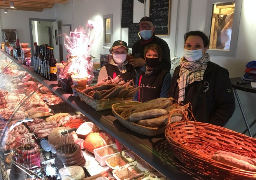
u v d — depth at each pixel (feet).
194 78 5.65
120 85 4.52
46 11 25.94
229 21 8.69
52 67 7.00
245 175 1.95
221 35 9.07
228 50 8.87
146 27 9.32
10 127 6.07
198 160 2.22
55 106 6.98
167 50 9.12
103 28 17.76
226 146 2.89
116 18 15.93
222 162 2.21
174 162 2.65
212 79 5.55
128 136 3.27
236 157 2.32
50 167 4.70
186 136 3.01
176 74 6.18
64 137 5.07
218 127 3.09
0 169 5.13
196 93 5.60
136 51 10.02
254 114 8.41
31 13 25.13
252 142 2.82
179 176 2.42
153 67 6.64
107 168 4.68
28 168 4.79
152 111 3.11
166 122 3.06
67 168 4.56
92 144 5.06
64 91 5.91
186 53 5.70
